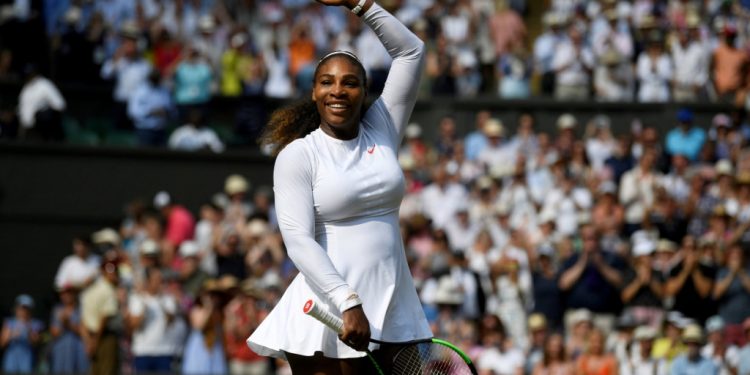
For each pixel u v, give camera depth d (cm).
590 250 2036
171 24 2930
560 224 2305
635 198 2408
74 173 2709
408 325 707
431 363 711
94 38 2884
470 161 2566
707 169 2550
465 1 3025
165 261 2203
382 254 700
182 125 2798
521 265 2136
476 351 1902
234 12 3012
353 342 661
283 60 2889
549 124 2859
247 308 1967
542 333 1898
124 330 1992
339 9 3038
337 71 705
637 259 2053
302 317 702
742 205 2378
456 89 2950
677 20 3106
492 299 2138
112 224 2714
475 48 3030
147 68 2806
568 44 2916
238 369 1947
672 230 2359
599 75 2945
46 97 2720
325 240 698
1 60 2845
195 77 2777
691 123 2759
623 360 1878
